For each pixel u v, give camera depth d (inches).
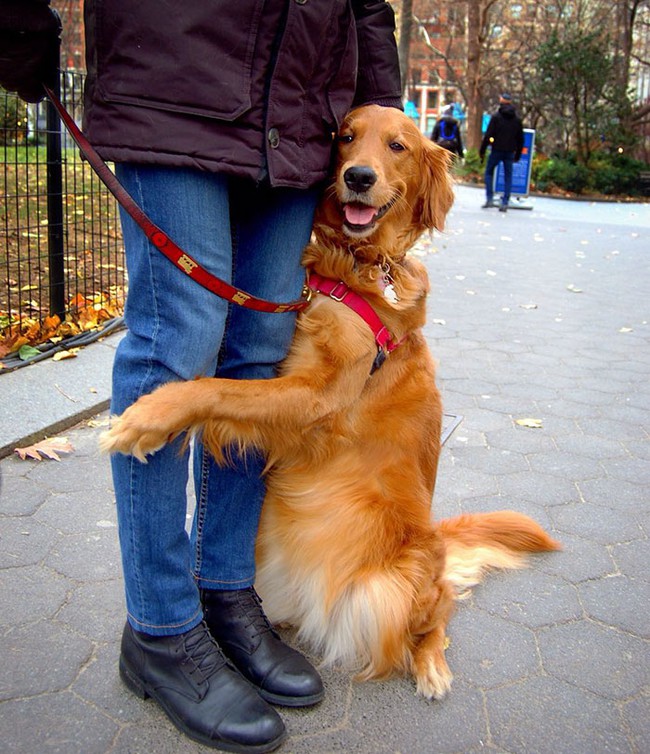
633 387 193.9
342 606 89.7
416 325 94.3
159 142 63.4
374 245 93.2
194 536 85.4
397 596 87.1
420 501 94.5
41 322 182.2
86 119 65.7
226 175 69.6
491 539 109.5
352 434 88.9
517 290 312.5
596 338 241.8
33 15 63.2
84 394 154.9
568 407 177.0
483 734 77.8
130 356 70.4
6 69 67.1
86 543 107.8
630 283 339.9
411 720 79.6
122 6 61.2
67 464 131.6
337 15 72.8
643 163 862.5
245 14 64.1
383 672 87.3
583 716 80.8
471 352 219.1
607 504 129.4
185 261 66.8
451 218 546.9
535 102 958.4
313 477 89.7
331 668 88.8
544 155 944.3
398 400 93.0
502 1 1322.6
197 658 76.4
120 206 69.5
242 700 75.1
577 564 110.7
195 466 84.7
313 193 80.9
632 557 113.1
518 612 99.0
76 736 73.8
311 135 74.6
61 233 184.4
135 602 75.5
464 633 94.3
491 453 148.7
